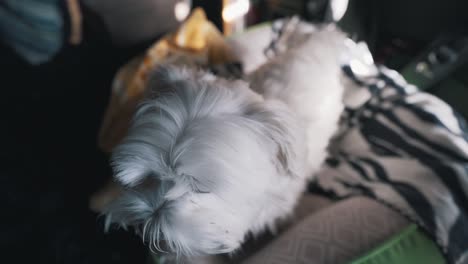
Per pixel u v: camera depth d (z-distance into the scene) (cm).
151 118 97
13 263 157
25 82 241
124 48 230
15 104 228
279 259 104
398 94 154
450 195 112
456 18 185
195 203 91
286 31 176
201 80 107
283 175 105
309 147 131
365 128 154
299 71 131
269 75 131
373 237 106
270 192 106
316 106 131
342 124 162
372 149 145
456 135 130
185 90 100
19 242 164
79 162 197
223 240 94
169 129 93
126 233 165
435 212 109
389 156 136
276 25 185
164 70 115
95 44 241
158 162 92
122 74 174
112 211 104
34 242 164
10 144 206
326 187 141
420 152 129
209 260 116
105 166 195
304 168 112
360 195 127
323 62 141
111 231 166
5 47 254
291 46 161
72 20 233
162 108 97
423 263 101
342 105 155
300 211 135
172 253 105
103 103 228
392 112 147
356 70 170
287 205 122
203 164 86
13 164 197
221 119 92
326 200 138
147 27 224
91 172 192
